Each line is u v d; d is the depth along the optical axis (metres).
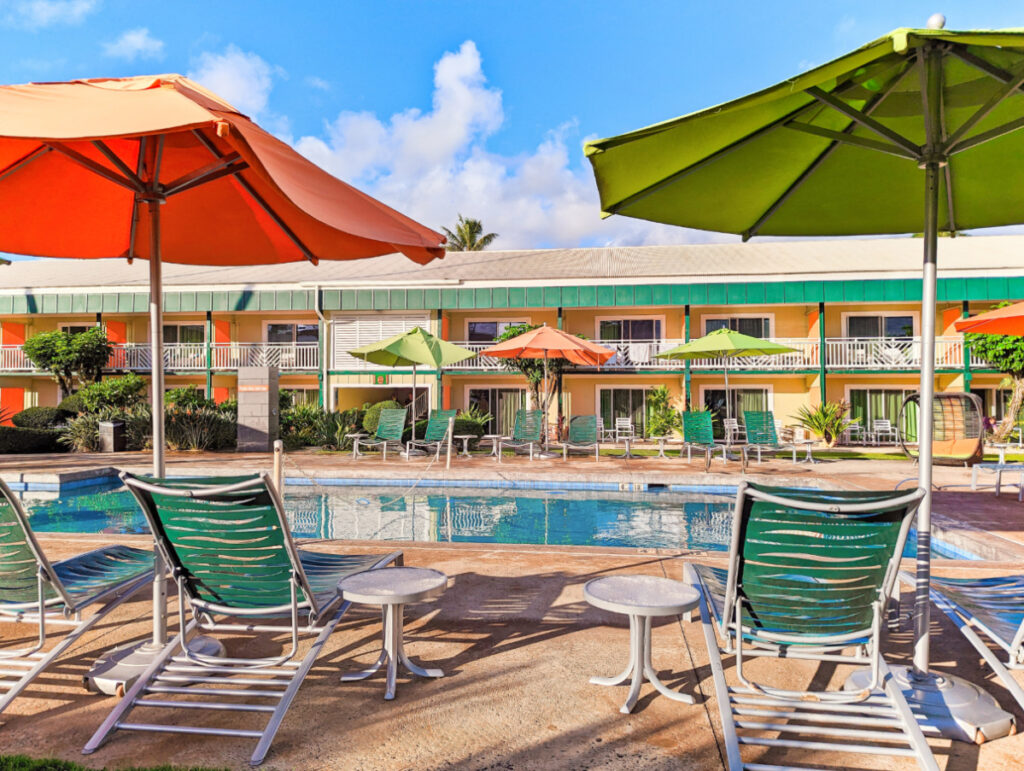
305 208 2.37
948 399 10.69
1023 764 2.53
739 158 3.52
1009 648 2.70
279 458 6.05
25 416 19.70
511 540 7.98
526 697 3.05
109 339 24.52
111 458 14.77
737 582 2.76
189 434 17.06
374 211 2.96
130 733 2.73
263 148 2.62
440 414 15.26
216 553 3.00
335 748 2.60
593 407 23.75
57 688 3.16
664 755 2.55
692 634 3.91
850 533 2.61
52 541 5.97
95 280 23.73
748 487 2.56
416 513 9.81
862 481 10.94
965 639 3.78
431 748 2.60
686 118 2.66
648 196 3.74
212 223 4.58
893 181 3.88
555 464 14.12
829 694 2.69
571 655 3.57
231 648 3.64
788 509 2.59
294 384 24.47
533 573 5.17
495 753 2.56
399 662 3.35
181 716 2.88
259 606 3.12
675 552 5.89
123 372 22.97
